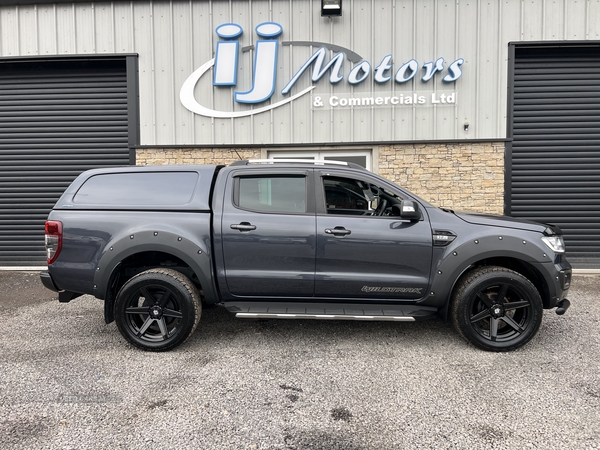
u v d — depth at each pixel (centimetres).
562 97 702
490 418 244
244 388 283
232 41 699
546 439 223
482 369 312
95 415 248
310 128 703
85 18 714
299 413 251
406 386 285
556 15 673
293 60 699
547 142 704
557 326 409
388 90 692
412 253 343
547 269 337
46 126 748
